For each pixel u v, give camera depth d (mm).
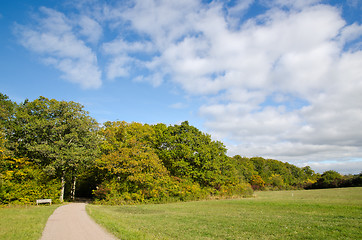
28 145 34844
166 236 12695
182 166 48281
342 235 13227
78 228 14039
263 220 18984
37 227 13758
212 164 51344
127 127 43938
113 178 40500
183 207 31953
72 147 35750
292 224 16906
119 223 15664
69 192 47594
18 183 30953
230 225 16766
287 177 118938
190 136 51969
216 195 50719
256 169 121500
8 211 21547
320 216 20906
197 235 13367
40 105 38188
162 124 58656
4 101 39438
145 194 40500
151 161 40594
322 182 101312
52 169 33281
